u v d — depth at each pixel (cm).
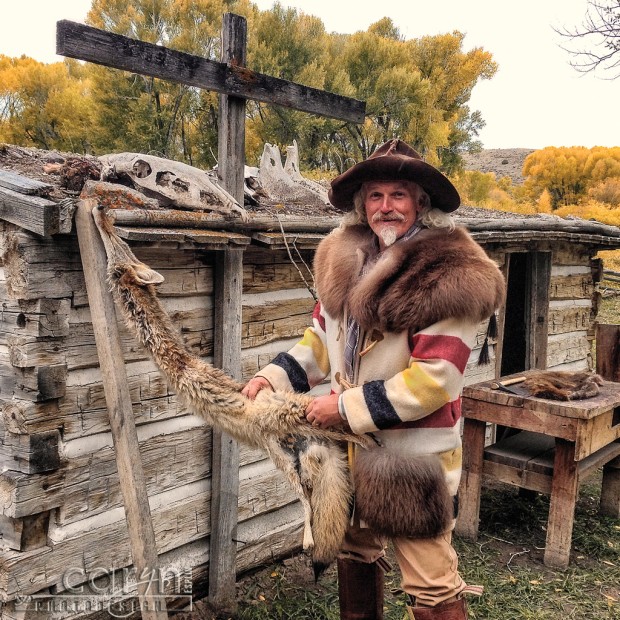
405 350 180
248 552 304
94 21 1266
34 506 213
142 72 221
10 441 214
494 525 377
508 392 349
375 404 172
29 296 203
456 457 192
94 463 230
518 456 353
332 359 200
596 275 587
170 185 238
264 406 185
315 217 293
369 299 178
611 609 291
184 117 1266
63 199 209
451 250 176
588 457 354
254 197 337
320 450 181
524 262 566
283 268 305
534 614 282
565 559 327
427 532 179
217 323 270
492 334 239
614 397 341
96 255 200
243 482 296
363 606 213
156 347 191
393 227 185
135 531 202
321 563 184
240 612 275
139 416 246
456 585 190
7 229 207
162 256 248
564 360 550
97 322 202
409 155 194
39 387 209
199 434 273
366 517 182
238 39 253
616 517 389
